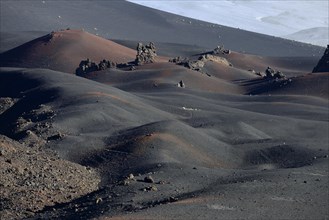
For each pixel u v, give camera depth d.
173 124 98.94
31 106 133.38
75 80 162.75
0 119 134.25
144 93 184.75
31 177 71.50
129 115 120.38
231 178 71.94
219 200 58.56
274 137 123.56
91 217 52.72
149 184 67.62
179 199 59.19
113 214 52.62
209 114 144.00
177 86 198.88
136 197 61.03
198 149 94.56
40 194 67.25
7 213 60.41
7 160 73.31
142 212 52.19
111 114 117.31
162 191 64.12
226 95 194.50
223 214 53.59
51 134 100.81
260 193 62.59
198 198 59.12
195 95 189.75
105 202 60.34
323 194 64.44
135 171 79.31
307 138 122.38
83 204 61.78
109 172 81.50
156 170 77.31
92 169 82.75
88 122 110.38
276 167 93.50
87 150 90.69
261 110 170.50
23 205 63.22
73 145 92.19
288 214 56.16
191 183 69.50
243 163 95.94
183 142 93.75
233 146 101.25
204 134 101.75
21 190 67.31
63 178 74.56
